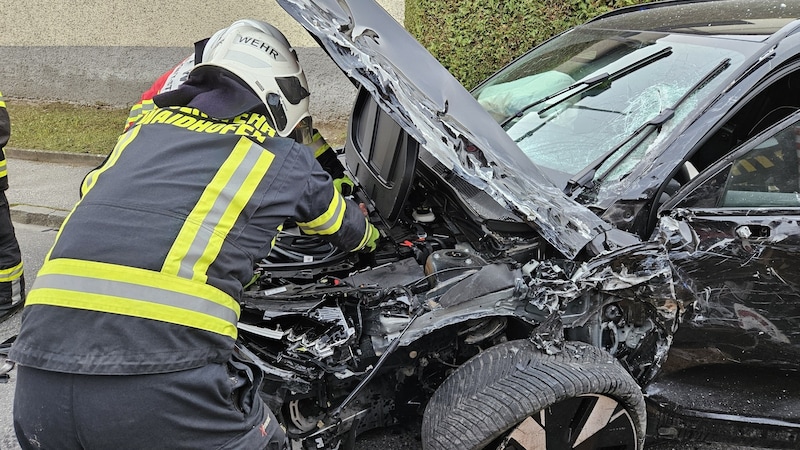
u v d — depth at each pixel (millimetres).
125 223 1412
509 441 1819
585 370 1861
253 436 1558
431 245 2330
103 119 8570
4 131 3453
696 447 2518
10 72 9891
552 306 1902
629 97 2422
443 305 1926
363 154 2666
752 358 2158
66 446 1402
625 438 2000
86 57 9258
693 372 2199
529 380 1829
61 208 5359
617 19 3195
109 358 1345
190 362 1397
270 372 1844
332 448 2064
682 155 2084
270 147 1549
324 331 1912
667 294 1947
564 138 2441
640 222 2059
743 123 2686
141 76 9039
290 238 2316
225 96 1672
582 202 2086
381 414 2131
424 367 2123
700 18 2748
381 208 2367
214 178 1470
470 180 1838
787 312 2061
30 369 1422
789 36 2205
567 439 1898
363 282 2117
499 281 1966
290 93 1906
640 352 2123
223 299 1461
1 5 9414
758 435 2201
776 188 2121
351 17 1879
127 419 1358
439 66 1954
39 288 1418
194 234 1419
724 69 2225
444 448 1806
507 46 5246
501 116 2816
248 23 1986
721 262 1975
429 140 1815
